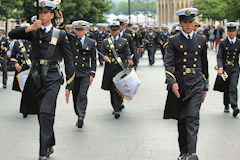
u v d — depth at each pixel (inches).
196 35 532.1
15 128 735.7
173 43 528.4
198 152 582.6
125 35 916.0
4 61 1244.5
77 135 682.8
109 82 824.3
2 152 593.0
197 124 508.1
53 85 528.4
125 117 817.5
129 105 944.3
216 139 646.5
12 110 904.9
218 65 815.1
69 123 770.2
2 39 1241.4
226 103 851.4
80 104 744.3
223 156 564.4
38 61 530.3
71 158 561.3
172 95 522.9
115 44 834.2
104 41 839.1
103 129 721.6
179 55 528.1
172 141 638.5
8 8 1592.0
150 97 1048.8
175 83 513.7
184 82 523.8
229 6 1999.3
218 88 848.9
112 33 837.8
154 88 1205.1
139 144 625.3
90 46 762.8
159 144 623.5
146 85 1270.9
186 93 520.7
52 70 532.7
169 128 721.0
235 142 629.9
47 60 530.0
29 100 553.6
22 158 565.3
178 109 523.2
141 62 2186.3
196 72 526.6
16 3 1625.2
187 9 522.3
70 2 2659.9
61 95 1104.8
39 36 526.6
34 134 692.1
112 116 829.8
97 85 1291.8
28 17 2057.1
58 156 570.6
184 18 522.9
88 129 723.4
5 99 1053.8
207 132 689.6
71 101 1006.4
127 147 610.2
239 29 1774.1
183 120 523.5
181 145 532.7
